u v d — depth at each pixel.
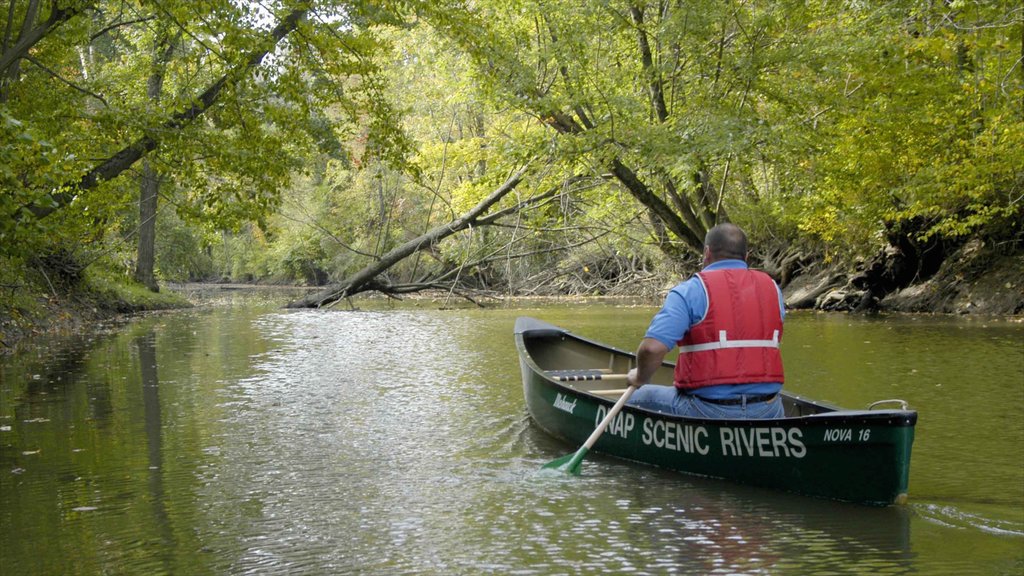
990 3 14.48
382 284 19.64
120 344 13.26
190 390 8.62
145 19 10.86
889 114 14.80
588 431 5.91
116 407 7.67
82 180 10.33
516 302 24.86
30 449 6.00
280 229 35.78
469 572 3.57
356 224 33.72
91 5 9.91
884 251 19.89
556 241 22.81
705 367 4.90
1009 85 15.28
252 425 6.84
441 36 12.95
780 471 4.68
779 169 15.20
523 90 13.23
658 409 5.54
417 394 8.30
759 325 4.89
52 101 10.27
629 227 20.09
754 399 4.87
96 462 5.63
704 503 4.55
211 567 3.68
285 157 11.49
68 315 16.64
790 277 22.88
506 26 14.21
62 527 4.25
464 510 4.50
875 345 12.04
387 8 11.19
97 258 18.17
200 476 5.26
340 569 3.64
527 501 4.66
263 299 28.81
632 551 3.79
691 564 3.63
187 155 10.76
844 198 17.22
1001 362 10.02
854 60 13.45
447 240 24.80
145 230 23.69
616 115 13.21
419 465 5.52
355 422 6.95
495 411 7.40
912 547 3.80
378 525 4.26
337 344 13.17
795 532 4.03
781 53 12.70
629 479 5.09
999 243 18.25
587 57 13.57
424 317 18.77
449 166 19.73
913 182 16.02
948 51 14.90
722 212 15.56
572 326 15.58
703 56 13.05
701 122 12.50
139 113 10.23
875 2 14.34
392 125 12.11
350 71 11.45
